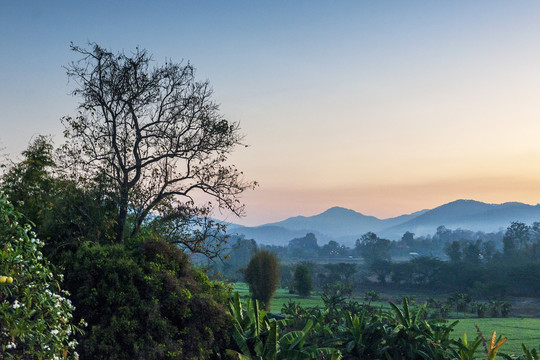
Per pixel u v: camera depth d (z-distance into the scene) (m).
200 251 21.34
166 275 15.11
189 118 21.50
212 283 18.23
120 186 19.03
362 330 22.03
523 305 136.62
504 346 56.00
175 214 21.25
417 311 23.14
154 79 20.92
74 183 18.12
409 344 21.27
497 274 164.25
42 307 9.96
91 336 12.77
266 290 37.12
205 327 14.90
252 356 16.00
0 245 9.85
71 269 14.61
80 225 16.81
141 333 13.67
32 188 16.64
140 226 20.19
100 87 20.17
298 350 16.59
